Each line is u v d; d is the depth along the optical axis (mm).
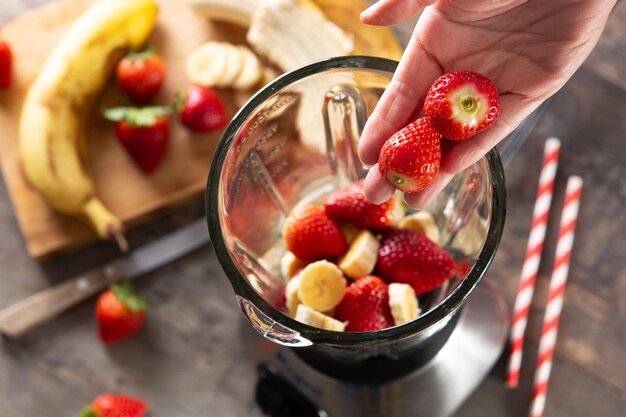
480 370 766
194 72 837
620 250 814
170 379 819
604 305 808
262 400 780
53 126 804
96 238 837
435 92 558
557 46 616
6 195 846
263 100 582
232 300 828
